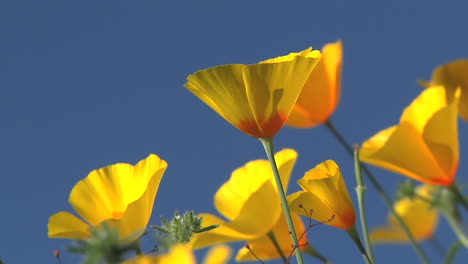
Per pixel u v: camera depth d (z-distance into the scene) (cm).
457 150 139
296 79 134
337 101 147
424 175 139
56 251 123
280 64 133
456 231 142
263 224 137
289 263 130
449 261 139
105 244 122
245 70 133
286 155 141
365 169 141
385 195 140
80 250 122
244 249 137
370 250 136
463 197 140
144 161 132
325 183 133
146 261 122
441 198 143
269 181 138
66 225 131
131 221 130
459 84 146
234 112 134
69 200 132
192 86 134
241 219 137
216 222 137
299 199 133
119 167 132
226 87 134
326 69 146
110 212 132
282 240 137
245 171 142
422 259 140
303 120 147
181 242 130
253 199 137
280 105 134
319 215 133
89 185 132
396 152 139
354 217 133
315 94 146
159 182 132
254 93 133
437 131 139
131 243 122
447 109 139
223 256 125
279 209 137
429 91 140
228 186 142
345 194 133
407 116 140
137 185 132
